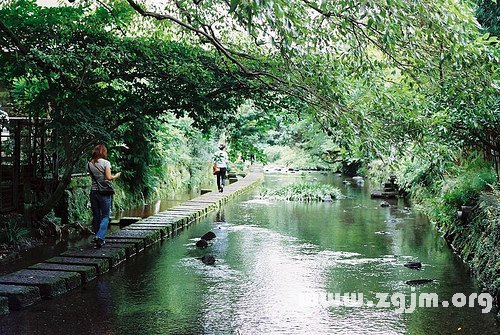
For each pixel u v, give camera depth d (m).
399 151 7.01
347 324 5.40
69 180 9.51
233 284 6.86
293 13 5.21
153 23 10.25
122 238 9.10
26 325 5.29
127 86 9.43
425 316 5.66
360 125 6.42
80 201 11.47
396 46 6.58
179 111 9.79
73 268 6.97
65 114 8.41
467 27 6.23
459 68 6.34
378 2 5.23
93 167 8.38
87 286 6.71
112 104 9.12
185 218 11.84
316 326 5.33
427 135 8.05
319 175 29.61
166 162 17.06
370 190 20.69
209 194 17.14
